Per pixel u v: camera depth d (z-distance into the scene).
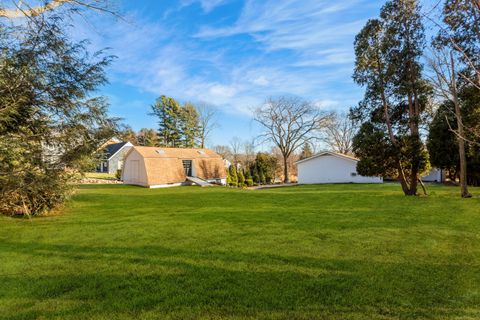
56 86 6.76
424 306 2.64
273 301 2.80
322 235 5.22
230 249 4.48
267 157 32.72
